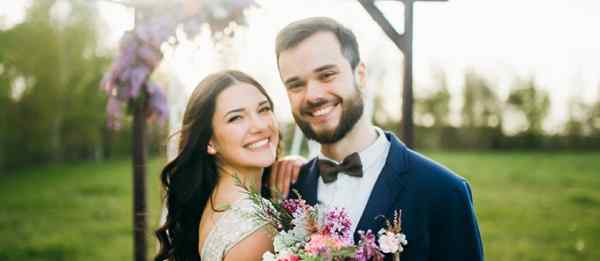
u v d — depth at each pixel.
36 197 10.77
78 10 16.17
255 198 2.04
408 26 2.87
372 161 2.21
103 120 17.73
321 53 2.10
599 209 8.69
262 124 2.26
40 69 16.44
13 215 9.04
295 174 2.41
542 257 6.24
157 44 3.30
